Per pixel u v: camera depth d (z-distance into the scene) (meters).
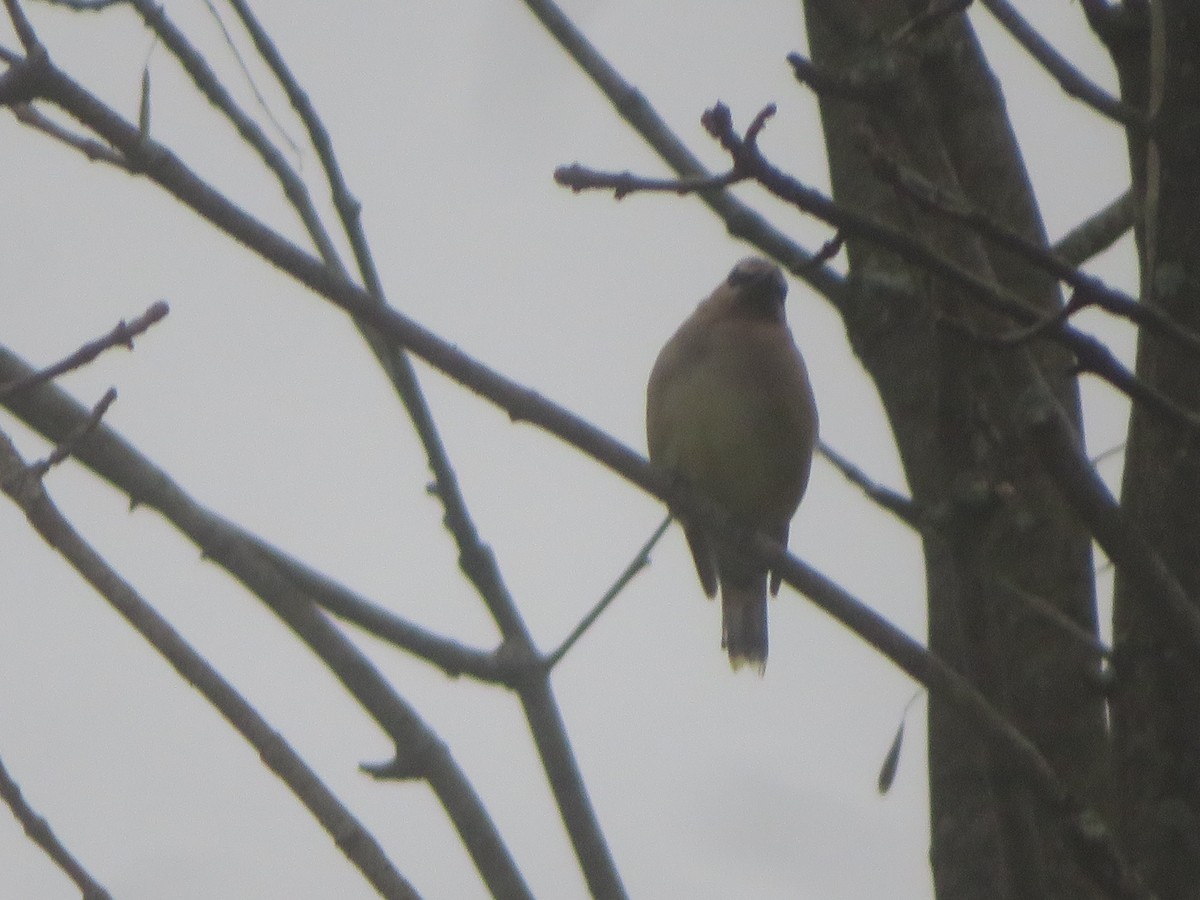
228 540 7.98
